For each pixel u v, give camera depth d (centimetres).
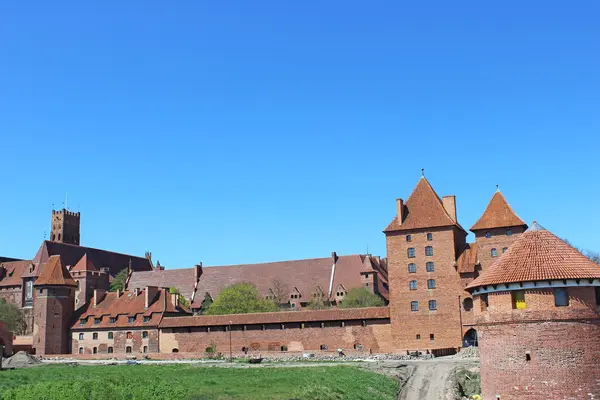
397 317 11675
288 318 12225
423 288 11675
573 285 4516
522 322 4591
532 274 4600
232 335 12612
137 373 8406
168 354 12438
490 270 4900
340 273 17488
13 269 19262
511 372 4600
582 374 4409
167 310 14162
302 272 17988
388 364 9394
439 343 11388
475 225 11544
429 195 12244
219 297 15212
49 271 14725
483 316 4844
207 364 10431
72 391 5581
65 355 13488
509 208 11450
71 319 14825
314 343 11969
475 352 10206
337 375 7662
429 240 11825
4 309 16512
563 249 4756
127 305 14625
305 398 5881
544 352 4500
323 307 16012
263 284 18075
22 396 5538
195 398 5531
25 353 11675
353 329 11838
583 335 4459
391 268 11969
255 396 5812
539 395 4472
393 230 12075
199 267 19200
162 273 19575
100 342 14250
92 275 18825
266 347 12269
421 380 7944
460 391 7431
